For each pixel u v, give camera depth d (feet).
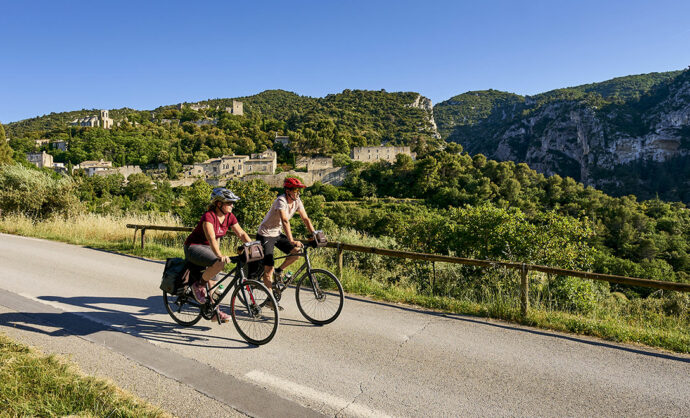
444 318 17.34
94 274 24.94
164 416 8.95
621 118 598.34
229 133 579.07
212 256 13.93
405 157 342.64
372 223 178.19
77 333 14.39
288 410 9.58
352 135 603.26
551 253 33.27
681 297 19.66
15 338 13.57
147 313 17.20
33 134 569.64
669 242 191.52
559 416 9.51
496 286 22.86
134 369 11.58
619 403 10.17
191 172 405.39
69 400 9.24
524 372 12.00
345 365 12.28
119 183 335.26
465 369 12.15
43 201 53.98
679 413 9.70
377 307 18.76
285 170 396.98
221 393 10.32
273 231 16.30
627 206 276.62
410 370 12.00
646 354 13.53
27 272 25.02
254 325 13.98
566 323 16.20
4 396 9.11
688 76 565.94
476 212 36.88
